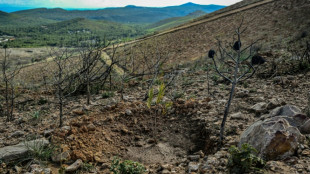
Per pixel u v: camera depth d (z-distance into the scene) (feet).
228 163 9.61
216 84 24.50
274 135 10.06
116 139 14.69
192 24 234.58
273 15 158.20
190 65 52.21
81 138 14.14
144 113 17.67
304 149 10.17
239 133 13.06
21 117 18.56
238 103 17.61
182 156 12.97
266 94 18.83
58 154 12.35
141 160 12.76
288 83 21.03
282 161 9.59
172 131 15.49
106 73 28.07
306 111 13.85
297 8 150.30
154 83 27.25
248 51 45.37
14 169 11.27
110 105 19.51
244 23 165.78
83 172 11.32
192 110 17.16
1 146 13.58
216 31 172.86
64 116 18.13
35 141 13.28
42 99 23.22
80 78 24.68
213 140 12.94
